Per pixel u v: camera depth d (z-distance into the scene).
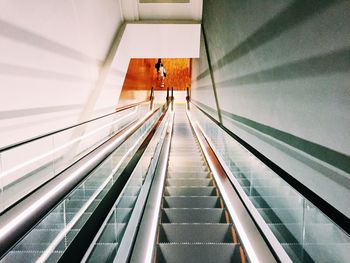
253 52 4.04
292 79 2.88
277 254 2.14
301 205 2.84
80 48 5.30
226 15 5.23
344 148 2.09
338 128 2.14
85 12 5.29
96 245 2.67
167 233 3.04
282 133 3.22
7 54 3.35
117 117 9.09
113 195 2.47
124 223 3.35
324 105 2.31
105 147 4.20
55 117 4.77
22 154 4.01
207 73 8.81
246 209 2.91
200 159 6.58
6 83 3.42
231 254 2.63
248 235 2.47
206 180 4.94
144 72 16.75
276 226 3.05
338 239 2.37
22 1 3.48
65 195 2.41
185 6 7.39
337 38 2.05
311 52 2.44
